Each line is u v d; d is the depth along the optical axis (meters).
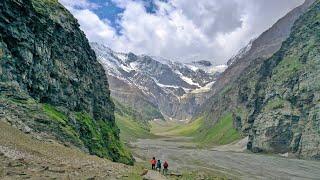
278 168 166.12
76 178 44.62
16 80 76.94
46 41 90.38
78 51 108.00
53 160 51.44
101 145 98.81
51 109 83.75
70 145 74.00
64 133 75.56
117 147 115.75
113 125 130.62
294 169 163.88
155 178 65.06
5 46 75.81
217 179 111.19
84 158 62.50
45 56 89.06
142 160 153.75
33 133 65.56
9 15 77.44
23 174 40.44
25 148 51.66
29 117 69.75
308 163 185.75
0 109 65.19
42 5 93.81
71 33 104.38
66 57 99.81
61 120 79.62
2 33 75.56
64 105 92.19
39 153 52.34
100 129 110.44
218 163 180.75
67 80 96.50
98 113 117.50
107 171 55.50
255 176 140.88
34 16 85.81
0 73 72.06
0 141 49.66
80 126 91.75
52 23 93.94
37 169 44.06
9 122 63.12
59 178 42.44
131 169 66.50
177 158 198.38
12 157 45.53
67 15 105.69
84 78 109.56
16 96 73.19
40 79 85.38
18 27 80.12
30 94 81.19
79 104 101.06
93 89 115.69
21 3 80.88
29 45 82.69
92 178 47.12
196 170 137.62
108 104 130.25
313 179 138.50
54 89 89.88
